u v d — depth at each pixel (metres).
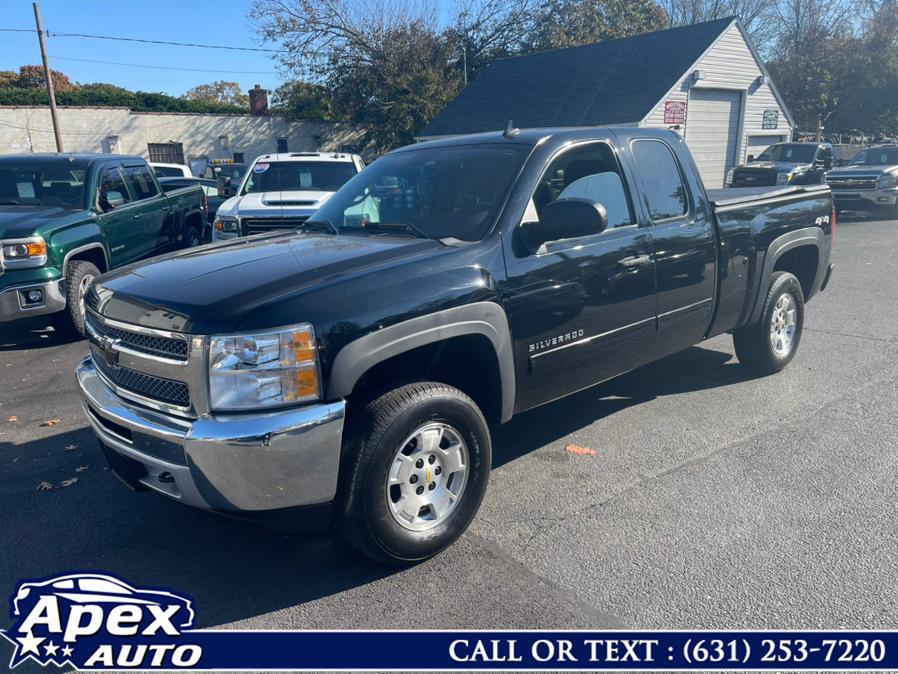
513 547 3.55
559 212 3.61
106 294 3.45
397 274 3.28
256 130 36.66
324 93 30.97
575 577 3.29
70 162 8.52
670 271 4.58
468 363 3.83
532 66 28.02
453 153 4.38
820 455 4.48
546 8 32.12
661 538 3.58
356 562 3.47
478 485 3.53
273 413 2.91
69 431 5.18
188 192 11.50
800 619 2.97
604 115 22.70
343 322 3.02
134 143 34.38
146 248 9.48
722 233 4.97
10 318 6.97
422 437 3.31
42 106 32.56
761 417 5.11
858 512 3.79
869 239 14.19
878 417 5.06
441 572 3.36
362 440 3.11
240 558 3.53
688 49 22.89
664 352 4.81
